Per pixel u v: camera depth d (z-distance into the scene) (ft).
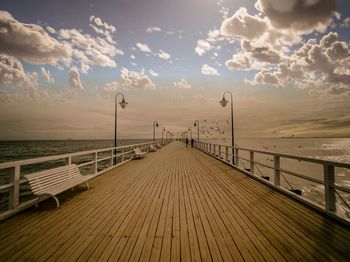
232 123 49.39
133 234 10.60
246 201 15.85
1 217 12.25
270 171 98.68
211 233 10.67
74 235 10.48
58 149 262.06
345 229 10.91
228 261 8.31
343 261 8.24
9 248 9.27
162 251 9.04
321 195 66.59
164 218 12.68
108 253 8.89
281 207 14.42
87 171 81.05
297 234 10.43
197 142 94.48
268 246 9.37
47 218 12.64
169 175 27.12
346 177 93.35
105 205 15.07
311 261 8.25
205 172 29.35
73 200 16.29
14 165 13.17
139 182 22.85
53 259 8.46
